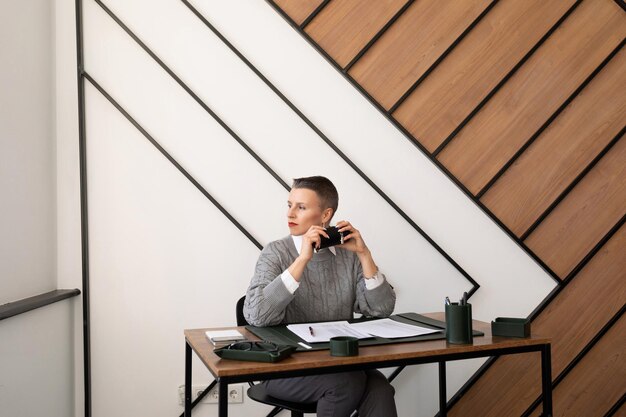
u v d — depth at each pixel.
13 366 1.63
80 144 2.11
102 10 2.15
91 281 2.13
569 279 2.35
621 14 2.41
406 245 2.29
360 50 2.27
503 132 2.35
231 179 2.21
